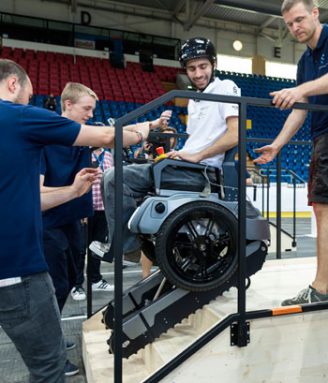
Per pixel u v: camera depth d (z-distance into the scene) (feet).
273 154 6.08
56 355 4.03
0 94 4.25
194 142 6.10
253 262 5.75
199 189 5.49
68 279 6.93
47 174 6.22
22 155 3.76
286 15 5.48
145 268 8.73
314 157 5.62
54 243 6.20
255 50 43.04
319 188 5.41
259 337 4.87
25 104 4.20
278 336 4.96
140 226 4.85
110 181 5.31
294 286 6.75
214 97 4.44
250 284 6.72
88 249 7.20
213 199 5.27
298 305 5.06
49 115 3.88
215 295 5.48
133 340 5.17
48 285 3.99
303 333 5.10
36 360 3.99
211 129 5.91
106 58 38.37
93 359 5.97
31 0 35.91
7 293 3.75
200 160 5.50
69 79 34.45
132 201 5.35
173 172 5.36
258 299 5.96
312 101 5.67
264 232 5.71
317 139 5.59
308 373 5.11
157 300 5.30
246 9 32.01
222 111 5.78
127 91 36.01
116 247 4.13
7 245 3.69
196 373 4.58
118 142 4.08
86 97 6.61
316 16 5.42
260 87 39.83
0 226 3.68
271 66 43.98
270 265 8.46
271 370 4.92
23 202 3.78
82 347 6.92
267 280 7.16
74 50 37.22
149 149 8.35
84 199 6.44
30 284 3.82
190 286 5.03
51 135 3.86
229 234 5.21
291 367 5.03
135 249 5.41
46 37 36.37
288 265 8.48
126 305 5.86
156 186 5.20
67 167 6.31
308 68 5.73
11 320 3.84
